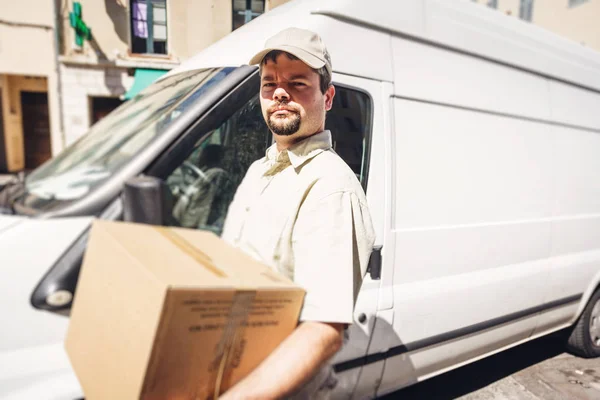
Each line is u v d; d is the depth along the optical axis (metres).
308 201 1.17
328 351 1.07
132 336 0.88
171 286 0.80
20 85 11.48
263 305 0.97
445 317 2.36
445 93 2.35
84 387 1.06
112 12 6.18
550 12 12.82
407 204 2.18
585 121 3.30
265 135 1.79
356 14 1.97
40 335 1.31
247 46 1.92
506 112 2.68
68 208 1.41
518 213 2.78
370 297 2.03
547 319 3.12
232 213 1.50
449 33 2.36
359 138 2.02
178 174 1.54
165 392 0.88
